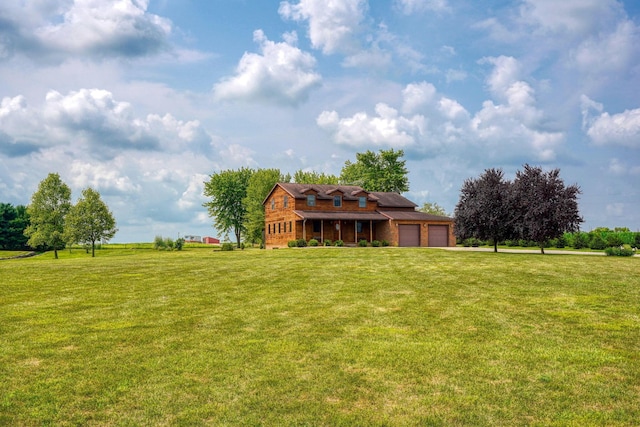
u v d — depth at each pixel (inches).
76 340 358.3
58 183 2546.8
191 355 322.0
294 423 223.5
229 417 230.1
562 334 370.6
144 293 570.3
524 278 680.4
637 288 582.9
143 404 244.7
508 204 1409.9
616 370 291.3
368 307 477.7
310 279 686.5
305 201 1973.4
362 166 3006.9
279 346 341.4
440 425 221.8
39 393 258.5
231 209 2970.0
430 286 613.3
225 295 553.6
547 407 240.7
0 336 369.1
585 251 1659.7
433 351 329.1
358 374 285.7
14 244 3373.5
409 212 2137.1
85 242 2452.0
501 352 326.6
